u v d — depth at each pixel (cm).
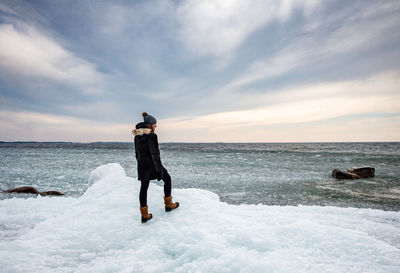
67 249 306
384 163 2534
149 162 364
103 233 339
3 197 876
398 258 259
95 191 484
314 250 284
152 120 386
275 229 333
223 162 2762
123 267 257
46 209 559
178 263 262
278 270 233
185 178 1521
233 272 237
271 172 1842
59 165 2239
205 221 350
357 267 247
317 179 1494
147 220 361
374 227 410
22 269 250
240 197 1003
